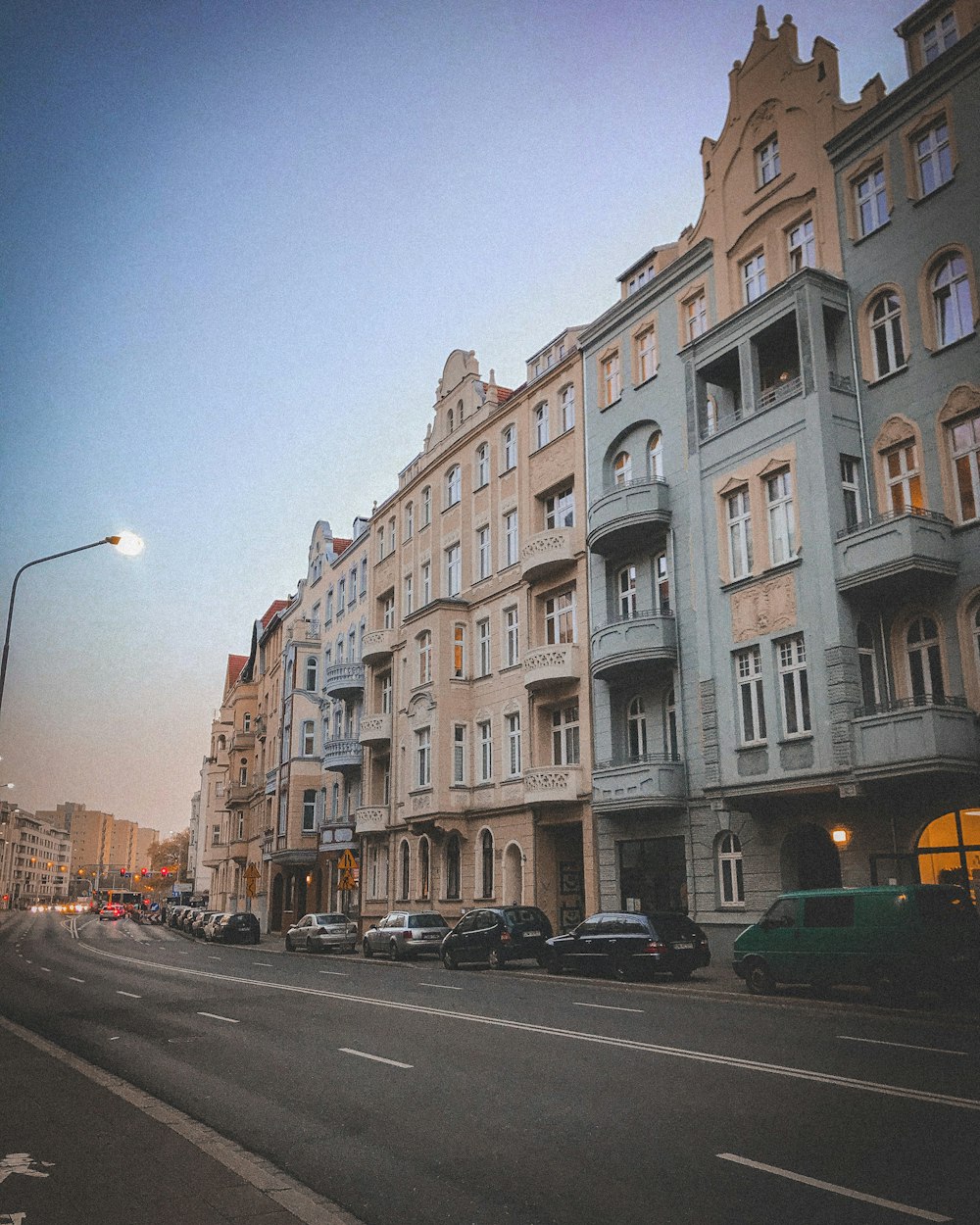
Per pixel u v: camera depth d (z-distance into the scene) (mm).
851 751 18547
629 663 25094
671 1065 9898
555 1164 6719
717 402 24359
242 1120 8328
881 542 18531
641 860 25312
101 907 111312
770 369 23391
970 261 18812
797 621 20312
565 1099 8617
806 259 22672
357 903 42062
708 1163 6590
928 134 20172
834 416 20438
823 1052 10477
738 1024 12859
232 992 19250
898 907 14648
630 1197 6004
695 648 23953
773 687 20750
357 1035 12828
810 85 22859
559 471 30672
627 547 27031
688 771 23734
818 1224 5434
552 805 28578
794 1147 6891
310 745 52406
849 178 21609
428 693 34344
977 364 18516
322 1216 5688
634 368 27844
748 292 24250
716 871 22797
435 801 32750
